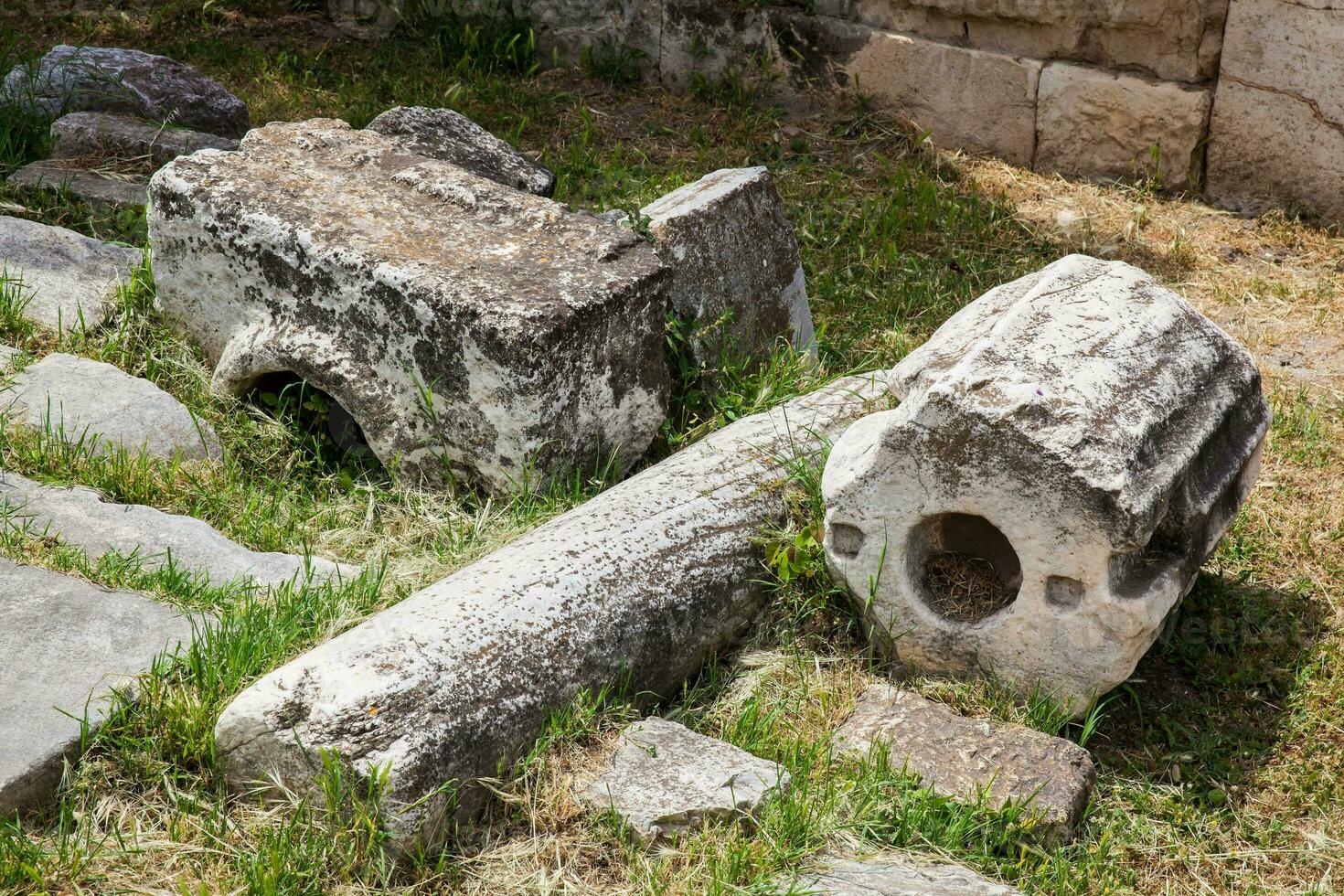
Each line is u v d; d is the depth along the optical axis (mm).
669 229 4332
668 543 3396
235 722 2738
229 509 3793
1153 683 3633
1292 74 5957
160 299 4281
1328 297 5605
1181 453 3195
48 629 3074
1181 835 3180
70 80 5840
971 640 3332
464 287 3701
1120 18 6332
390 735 2684
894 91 7066
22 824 2668
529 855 2771
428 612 2977
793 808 2850
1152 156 6430
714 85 7395
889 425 3229
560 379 3701
